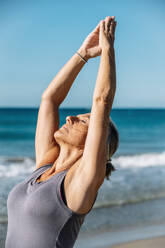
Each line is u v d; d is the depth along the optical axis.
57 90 2.28
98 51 2.10
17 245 1.67
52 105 2.27
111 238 5.99
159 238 6.02
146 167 14.38
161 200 8.46
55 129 2.21
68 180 1.64
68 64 2.28
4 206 5.07
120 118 71.50
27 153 23.33
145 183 10.38
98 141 1.61
